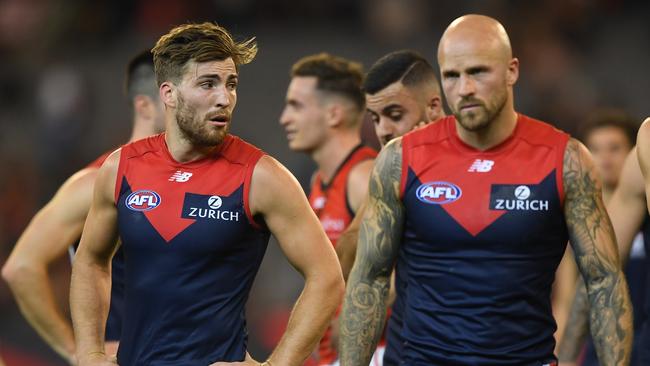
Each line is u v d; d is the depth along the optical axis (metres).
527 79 54.22
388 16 56.69
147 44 58.53
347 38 56.88
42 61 58.91
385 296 17.72
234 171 16.45
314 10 58.25
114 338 19.69
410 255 17.33
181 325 16.27
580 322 20.69
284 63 55.84
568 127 49.25
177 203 16.36
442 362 16.84
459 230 16.67
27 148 54.34
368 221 17.53
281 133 52.22
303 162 43.31
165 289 16.27
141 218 16.38
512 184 16.62
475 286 16.66
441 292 16.91
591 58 55.47
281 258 43.12
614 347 16.62
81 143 52.81
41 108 55.47
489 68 16.20
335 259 16.72
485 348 16.61
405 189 17.09
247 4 58.69
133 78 21.48
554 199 16.56
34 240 20.95
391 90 19.80
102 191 16.83
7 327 40.47
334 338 22.22
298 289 42.03
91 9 60.06
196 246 16.20
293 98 23.17
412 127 19.91
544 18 56.16
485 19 16.62
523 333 16.69
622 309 16.59
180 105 16.12
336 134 23.12
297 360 16.28
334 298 16.55
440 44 16.66
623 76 54.53
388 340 18.91
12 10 60.69
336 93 23.03
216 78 16.05
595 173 16.67
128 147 16.95
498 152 16.86
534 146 16.80
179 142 16.56
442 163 16.98
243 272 16.53
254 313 40.94
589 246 16.55
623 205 19.41
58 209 20.84
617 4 58.19
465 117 16.31
